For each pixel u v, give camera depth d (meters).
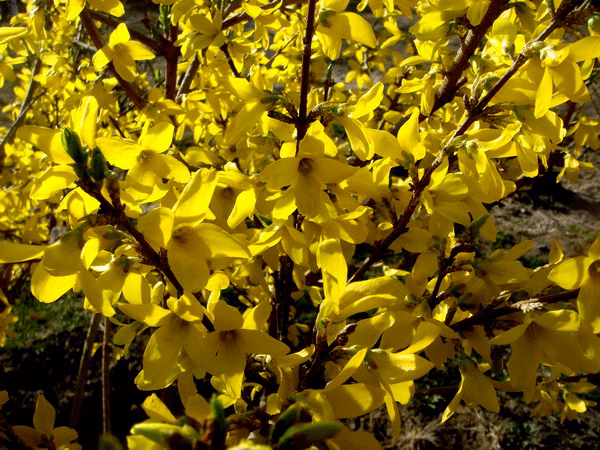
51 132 0.13
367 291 0.15
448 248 0.19
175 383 0.39
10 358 0.63
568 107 0.37
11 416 0.56
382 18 0.41
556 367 0.17
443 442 0.57
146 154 0.16
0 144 0.43
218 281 0.16
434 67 0.24
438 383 0.63
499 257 0.17
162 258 0.14
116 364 0.61
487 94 0.17
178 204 0.13
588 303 0.13
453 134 0.19
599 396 0.63
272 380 0.18
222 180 0.19
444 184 0.18
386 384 0.13
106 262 0.14
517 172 0.37
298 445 0.08
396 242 0.20
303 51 0.17
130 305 0.13
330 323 0.14
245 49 0.29
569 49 0.14
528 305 0.15
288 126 0.19
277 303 0.29
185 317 0.14
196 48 0.23
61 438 0.17
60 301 0.75
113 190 0.12
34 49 0.34
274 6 0.26
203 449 0.09
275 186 0.15
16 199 0.46
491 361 0.18
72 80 0.36
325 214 0.17
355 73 0.44
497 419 0.60
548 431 0.59
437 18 0.18
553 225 0.97
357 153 0.17
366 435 0.13
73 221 0.14
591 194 1.07
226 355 0.14
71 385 0.60
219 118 0.34
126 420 0.57
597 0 0.20
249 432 0.14
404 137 0.18
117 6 0.24
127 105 0.54
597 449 0.57
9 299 0.44
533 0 0.21
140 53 0.25
